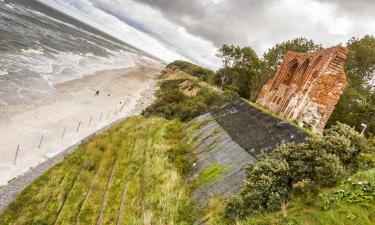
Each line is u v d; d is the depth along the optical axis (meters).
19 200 14.68
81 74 56.50
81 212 13.82
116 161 20.08
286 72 24.73
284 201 8.98
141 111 42.50
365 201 7.35
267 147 14.38
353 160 9.82
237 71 49.31
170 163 18.58
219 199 11.95
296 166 10.11
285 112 21.12
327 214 7.24
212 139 19.70
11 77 37.47
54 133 26.38
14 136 23.50
